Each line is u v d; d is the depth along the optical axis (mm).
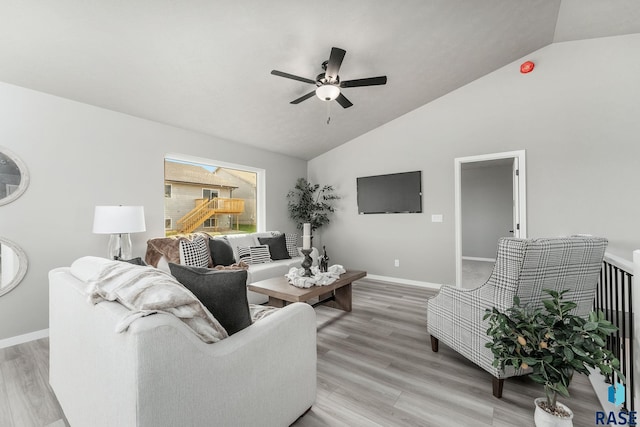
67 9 1900
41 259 2568
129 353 847
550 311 1356
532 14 2768
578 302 1703
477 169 6680
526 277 1521
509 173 6301
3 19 1899
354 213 5027
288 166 5293
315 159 5570
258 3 2113
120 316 956
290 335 1392
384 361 2082
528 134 3486
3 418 1522
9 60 2211
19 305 2463
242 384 1148
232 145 4332
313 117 4070
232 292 1261
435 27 2725
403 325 2760
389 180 4559
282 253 4137
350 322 2840
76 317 1245
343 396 1683
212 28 2260
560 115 3316
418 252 4328
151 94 2920
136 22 2082
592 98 3168
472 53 3250
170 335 911
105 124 2986
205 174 4297
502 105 3643
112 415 943
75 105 2779
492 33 2957
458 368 1981
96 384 1059
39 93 2564
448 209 4066
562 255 1549
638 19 2801
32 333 2518
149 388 850
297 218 5383
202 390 1001
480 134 3797
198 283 1266
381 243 4711
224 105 3371
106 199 2984
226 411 1085
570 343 1251
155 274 1173
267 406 1268
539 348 1327
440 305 2098
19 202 2465
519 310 1421
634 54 3012
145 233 3320
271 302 2775
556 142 3338
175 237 3393
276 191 5074
